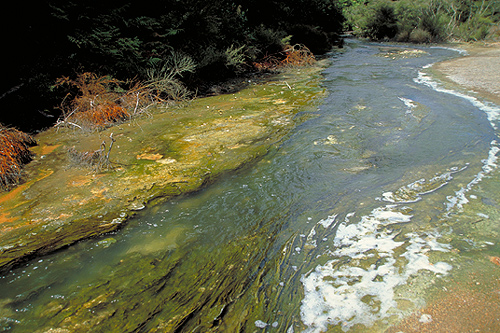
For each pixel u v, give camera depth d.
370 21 19.17
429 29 16.94
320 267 2.31
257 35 11.83
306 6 15.77
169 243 2.71
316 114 5.78
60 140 5.18
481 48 13.23
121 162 4.26
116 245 2.72
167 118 6.11
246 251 2.56
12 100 5.47
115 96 6.51
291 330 1.84
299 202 3.17
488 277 2.07
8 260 2.58
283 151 4.34
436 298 1.95
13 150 4.14
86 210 3.21
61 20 6.09
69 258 2.60
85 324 2.00
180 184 3.62
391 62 11.20
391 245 2.46
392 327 1.80
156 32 7.79
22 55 5.78
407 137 4.51
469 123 4.84
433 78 8.08
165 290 2.23
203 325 1.93
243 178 3.70
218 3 9.65
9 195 3.56
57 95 6.02
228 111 6.36
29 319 2.06
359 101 6.41
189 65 7.68
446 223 2.66
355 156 4.07
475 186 3.17
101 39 6.50
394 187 3.30
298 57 11.76
